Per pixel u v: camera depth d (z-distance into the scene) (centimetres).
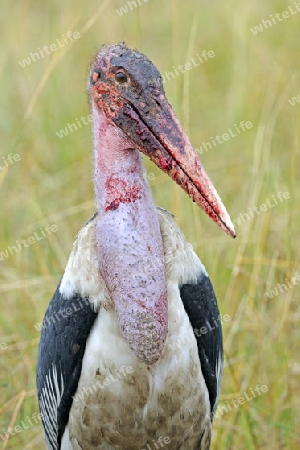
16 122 1825
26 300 1392
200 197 896
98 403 971
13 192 1664
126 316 920
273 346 1278
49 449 1105
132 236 917
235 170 1652
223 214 888
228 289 1302
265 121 1750
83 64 1975
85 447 1006
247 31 2030
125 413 970
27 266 1478
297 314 1309
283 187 1566
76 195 1633
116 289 923
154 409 968
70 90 1909
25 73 1941
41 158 1773
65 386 998
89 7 2086
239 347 1279
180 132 910
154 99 912
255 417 1216
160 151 908
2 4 2130
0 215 1603
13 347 1332
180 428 987
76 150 1750
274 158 1634
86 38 2030
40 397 1075
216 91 1955
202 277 996
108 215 924
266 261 1338
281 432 1211
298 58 1966
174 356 955
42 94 1869
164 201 1560
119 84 916
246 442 1184
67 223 1527
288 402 1217
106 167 926
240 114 1808
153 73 918
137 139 912
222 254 1395
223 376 1258
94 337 963
